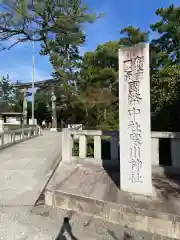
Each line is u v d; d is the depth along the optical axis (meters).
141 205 2.46
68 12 7.41
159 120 5.08
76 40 8.90
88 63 13.02
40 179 4.03
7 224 2.44
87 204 2.68
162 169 3.78
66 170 4.11
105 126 8.39
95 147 4.47
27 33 7.65
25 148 7.72
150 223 2.31
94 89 10.10
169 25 10.52
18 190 3.47
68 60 11.77
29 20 7.10
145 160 2.79
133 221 2.40
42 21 7.51
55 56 10.87
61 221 2.52
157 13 11.38
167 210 2.33
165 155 4.92
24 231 2.30
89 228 2.37
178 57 10.39
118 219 2.48
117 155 4.25
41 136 13.36
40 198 3.16
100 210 2.59
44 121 30.86
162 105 4.91
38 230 2.32
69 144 4.68
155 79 5.25
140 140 2.82
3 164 5.18
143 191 2.80
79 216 2.64
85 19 7.60
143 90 2.78
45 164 5.18
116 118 9.12
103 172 3.96
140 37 12.34
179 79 4.65
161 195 2.78
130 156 2.89
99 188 3.05
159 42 11.73
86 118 9.75
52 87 18.66
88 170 4.11
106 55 12.52
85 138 4.61
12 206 2.90
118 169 4.17
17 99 29.83
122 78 2.94
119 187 3.08
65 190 2.96
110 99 9.78
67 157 4.69
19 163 5.29
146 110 2.77
